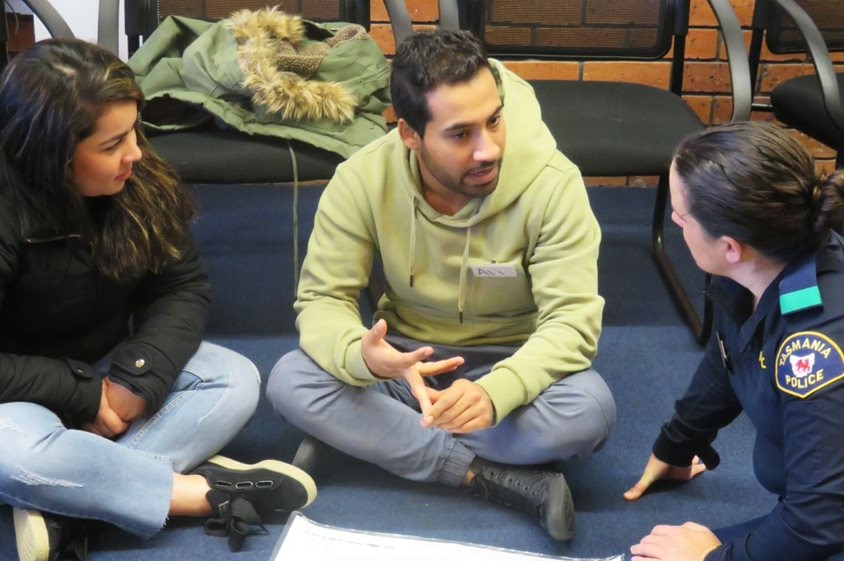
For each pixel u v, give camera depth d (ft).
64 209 4.84
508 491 5.36
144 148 5.24
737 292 4.23
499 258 5.30
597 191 9.89
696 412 5.21
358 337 5.25
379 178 5.29
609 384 6.77
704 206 3.79
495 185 4.94
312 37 7.07
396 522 5.38
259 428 6.24
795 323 3.89
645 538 4.58
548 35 7.82
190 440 5.34
